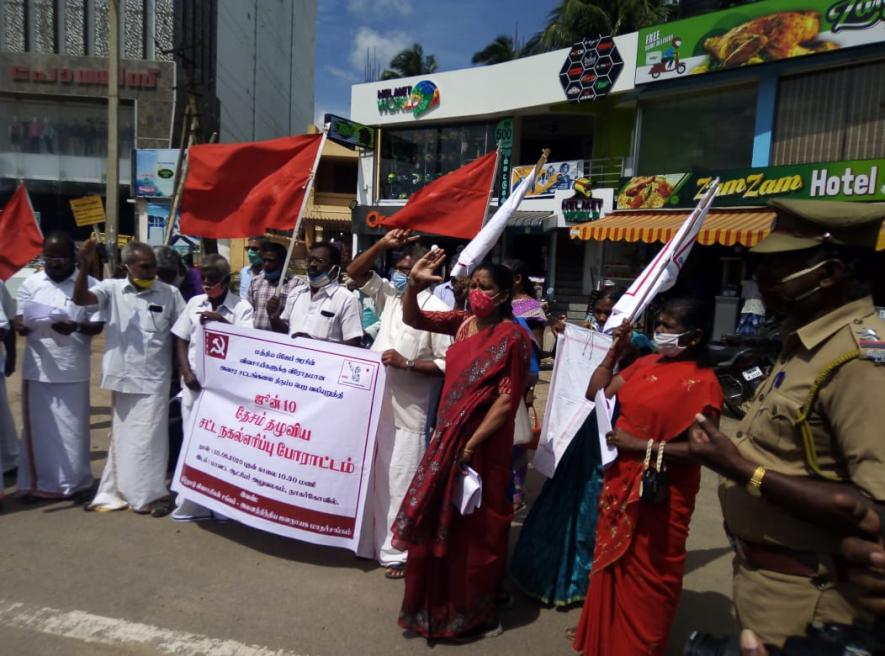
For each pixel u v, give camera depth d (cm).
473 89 1869
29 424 466
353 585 368
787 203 186
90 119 2639
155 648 299
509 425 320
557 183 1739
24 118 2617
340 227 2594
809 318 188
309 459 393
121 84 2570
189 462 432
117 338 444
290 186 478
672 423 256
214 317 440
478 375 311
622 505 270
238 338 421
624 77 1564
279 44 4403
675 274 316
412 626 319
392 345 390
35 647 296
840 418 169
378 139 2092
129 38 2594
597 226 1417
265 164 493
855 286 182
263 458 404
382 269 2052
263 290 588
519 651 312
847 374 169
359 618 334
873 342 168
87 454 484
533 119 1892
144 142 2603
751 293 1155
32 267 1470
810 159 1266
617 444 268
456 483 307
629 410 269
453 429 308
